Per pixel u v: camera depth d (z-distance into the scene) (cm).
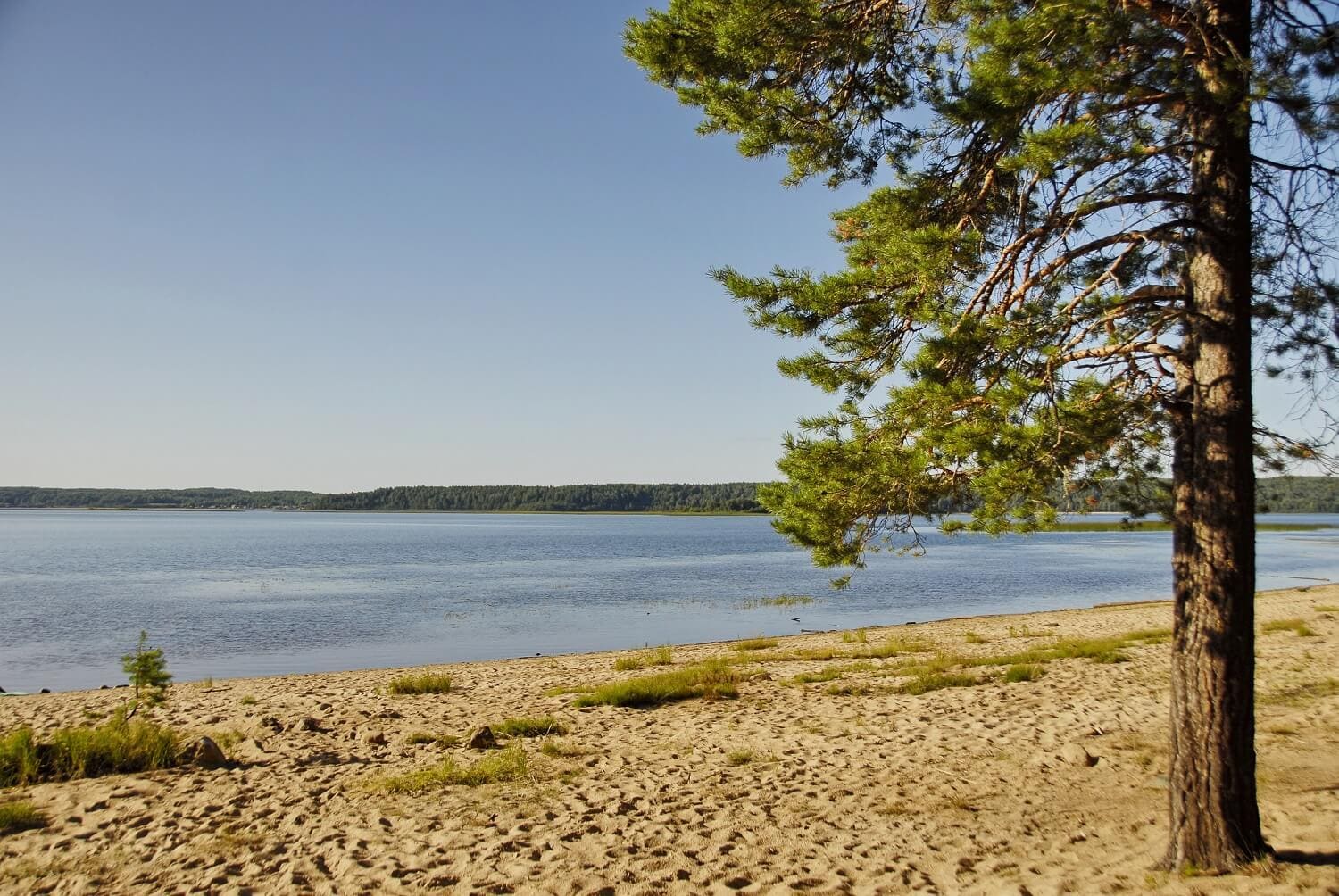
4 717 1437
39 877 664
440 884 647
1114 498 641
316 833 767
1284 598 3444
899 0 640
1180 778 540
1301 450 571
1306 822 647
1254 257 593
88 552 7894
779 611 3703
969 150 624
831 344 596
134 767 1005
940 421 531
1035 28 496
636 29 683
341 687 1808
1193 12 516
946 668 1747
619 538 12019
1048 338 527
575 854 710
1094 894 540
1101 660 1762
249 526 18125
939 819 782
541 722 1259
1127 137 517
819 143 699
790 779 948
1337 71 522
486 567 6275
